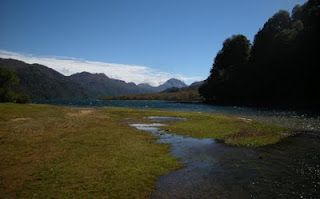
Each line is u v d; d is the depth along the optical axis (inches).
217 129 1660.9
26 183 669.3
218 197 618.5
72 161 863.1
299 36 3759.8
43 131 1397.6
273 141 1278.3
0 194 601.3
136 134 1454.2
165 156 985.5
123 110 3142.2
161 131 1621.6
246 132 1525.6
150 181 715.4
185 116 2509.8
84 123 1788.9
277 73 4234.7
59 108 2972.4
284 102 3959.2
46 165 814.5
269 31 4889.3
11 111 2176.4
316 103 3312.0
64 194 610.9
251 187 678.5
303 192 644.1
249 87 5000.0
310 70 3422.7
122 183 690.2
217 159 962.7
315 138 1349.7
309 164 887.1
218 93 5841.5
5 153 944.9
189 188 673.6
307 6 4001.0
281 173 792.3
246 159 960.3
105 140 1227.2
